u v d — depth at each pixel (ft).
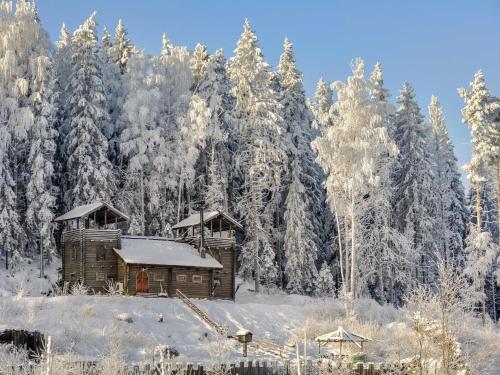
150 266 165.89
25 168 186.39
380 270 192.75
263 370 93.45
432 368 80.69
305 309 158.81
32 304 128.06
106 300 140.05
